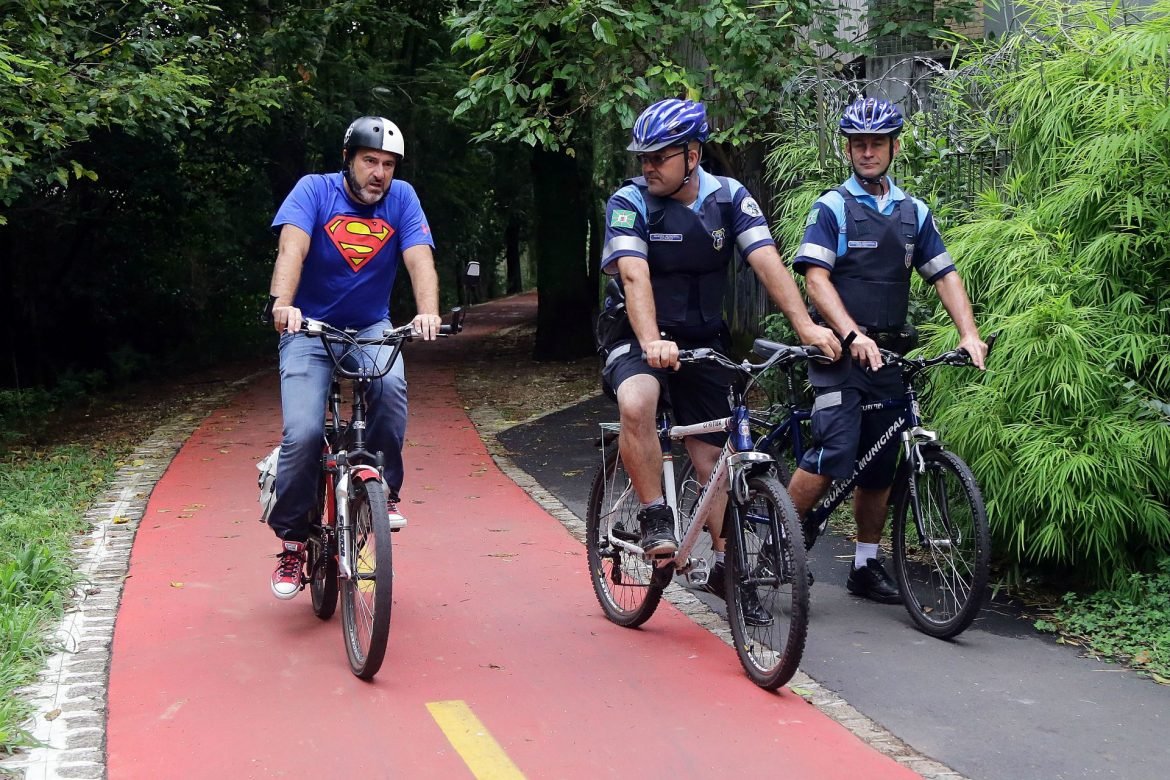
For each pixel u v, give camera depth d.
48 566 5.55
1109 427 5.03
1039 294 5.25
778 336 7.86
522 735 3.88
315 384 4.69
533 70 9.41
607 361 4.73
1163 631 4.70
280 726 3.96
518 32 9.06
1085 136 5.55
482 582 5.80
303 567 4.93
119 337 19.61
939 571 5.02
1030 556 5.35
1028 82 5.82
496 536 6.73
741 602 4.45
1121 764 3.60
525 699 4.21
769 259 4.52
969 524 5.16
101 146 15.38
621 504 5.09
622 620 5.07
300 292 4.79
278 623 5.12
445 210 25.20
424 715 4.05
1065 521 5.10
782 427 5.25
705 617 5.23
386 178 4.65
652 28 9.07
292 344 4.75
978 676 4.40
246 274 23.02
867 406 5.00
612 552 5.09
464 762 3.67
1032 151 5.86
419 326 4.38
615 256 4.46
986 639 4.85
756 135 9.00
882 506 5.38
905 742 3.80
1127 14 5.79
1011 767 3.59
